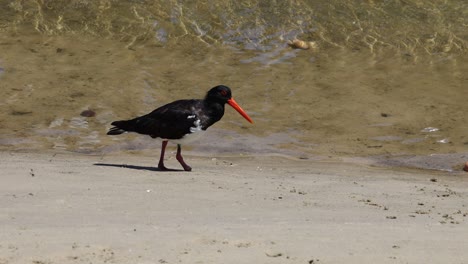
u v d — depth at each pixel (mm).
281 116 16484
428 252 7617
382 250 7645
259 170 13086
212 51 19688
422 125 16203
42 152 14055
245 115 13648
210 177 11992
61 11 21156
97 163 13055
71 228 8211
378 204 10297
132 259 7199
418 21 21156
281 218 9070
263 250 7547
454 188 11992
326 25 20875
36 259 7176
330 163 13969
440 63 19375
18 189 10305
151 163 13539
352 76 18609
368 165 13961
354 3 21641
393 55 19703
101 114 16328
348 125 16125
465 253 7609
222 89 13547
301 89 17844
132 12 21203
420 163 14172
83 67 18578
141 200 9914
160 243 7684
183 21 20891
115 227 8297
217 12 21250
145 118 13375
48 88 17422
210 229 8266
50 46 19578
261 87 17906
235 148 14828
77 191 10328
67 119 16000
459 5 21594
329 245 7773
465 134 15727
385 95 17688
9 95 16984
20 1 21484
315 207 9898
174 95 17391
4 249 7410
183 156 14266
